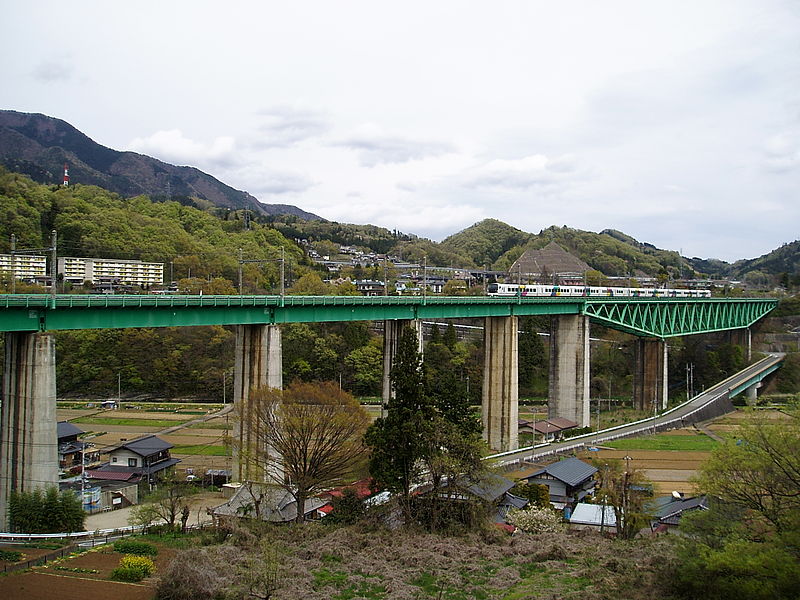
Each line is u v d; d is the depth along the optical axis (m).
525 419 158.88
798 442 44.88
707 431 141.62
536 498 83.38
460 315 120.25
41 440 65.44
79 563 50.66
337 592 47.16
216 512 72.62
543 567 54.53
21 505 63.44
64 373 175.50
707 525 48.47
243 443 81.81
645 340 185.12
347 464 73.44
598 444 124.44
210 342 179.25
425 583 50.06
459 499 68.44
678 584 45.06
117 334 178.62
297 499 69.69
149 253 198.38
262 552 53.81
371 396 175.88
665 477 99.88
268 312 90.31
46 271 167.00
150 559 51.59
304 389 74.38
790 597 38.88
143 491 94.38
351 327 190.75
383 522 66.38
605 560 54.38
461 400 72.50
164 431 135.00
